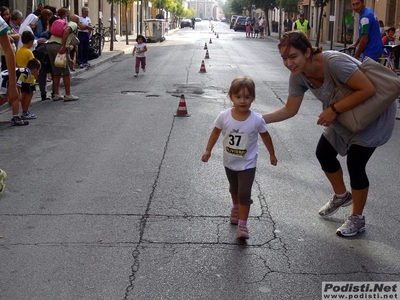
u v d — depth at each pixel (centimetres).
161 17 5106
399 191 610
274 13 6762
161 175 655
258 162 719
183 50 2945
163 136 859
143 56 1717
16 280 399
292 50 439
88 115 1039
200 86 1463
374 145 460
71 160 720
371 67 440
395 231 496
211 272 414
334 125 471
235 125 464
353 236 484
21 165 697
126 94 1316
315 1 3030
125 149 777
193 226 500
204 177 648
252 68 1998
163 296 379
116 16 4362
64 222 507
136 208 545
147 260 432
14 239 469
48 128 918
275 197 583
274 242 469
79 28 1853
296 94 484
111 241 466
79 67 1888
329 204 525
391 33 1886
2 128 916
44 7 1611
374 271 420
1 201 563
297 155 759
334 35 3962
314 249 457
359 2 934
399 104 1232
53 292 383
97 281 398
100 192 593
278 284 398
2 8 1241
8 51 630
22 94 977
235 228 498
